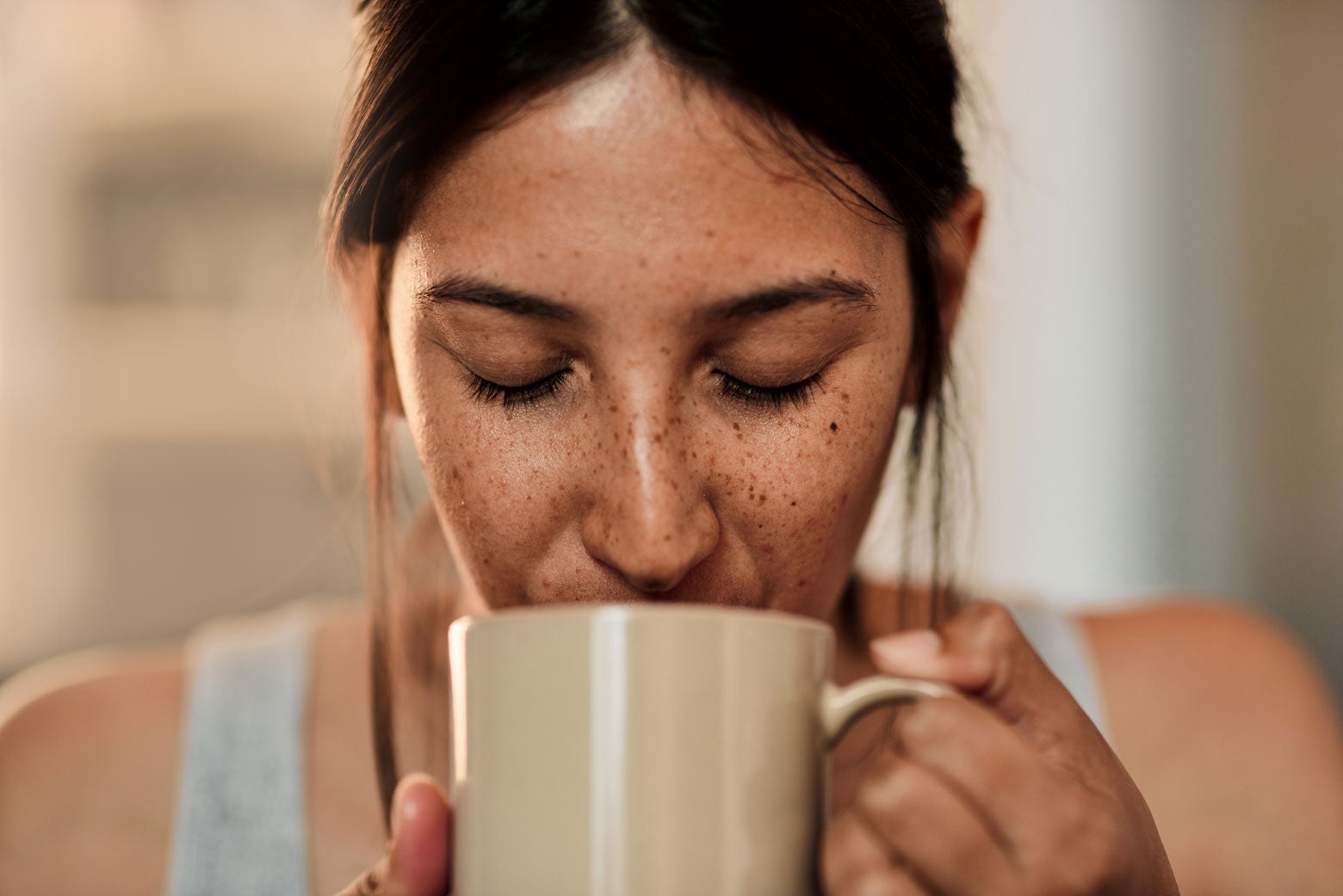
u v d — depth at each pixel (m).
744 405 0.48
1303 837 0.72
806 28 0.47
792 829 0.42
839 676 0.68
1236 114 1.33
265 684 0.70
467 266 0.47
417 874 0.43
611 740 0.41
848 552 0.51
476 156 0.46
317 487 1.41
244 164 1.42
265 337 1.41
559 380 0.48
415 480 0.65
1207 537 1.31
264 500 1.41
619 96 0.46
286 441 1.41
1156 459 1.32
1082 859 0.42
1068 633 0.75
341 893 0.45
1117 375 1.32
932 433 0.61
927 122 0.52
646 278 0.46
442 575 0.67
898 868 0.43
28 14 1.36
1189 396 1.32
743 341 0.47
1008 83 1.29
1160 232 1.32
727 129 0.46
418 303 0.49
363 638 0.70
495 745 0.41
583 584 0.48
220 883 0.67
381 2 0.52
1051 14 1.32
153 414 1.42
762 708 0.42
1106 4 1.32
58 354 1.42
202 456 1.42
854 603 0.69
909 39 0.51
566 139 0.46
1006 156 0.70
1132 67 1.32
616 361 0.47
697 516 0.47
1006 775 0.42
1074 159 1.32
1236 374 1.32
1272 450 1.31
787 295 0.47
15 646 1.39
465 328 0.47
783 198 0.46
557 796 0.41
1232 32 1.32
